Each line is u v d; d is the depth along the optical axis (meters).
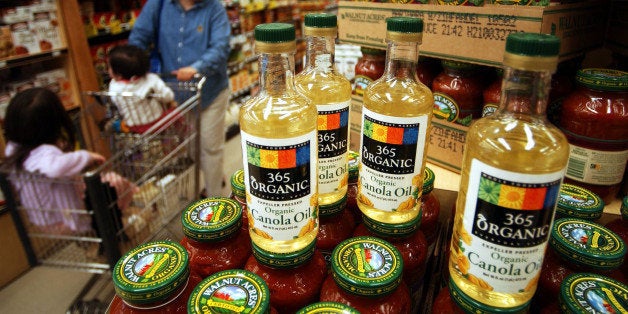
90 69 2.91
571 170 1.14
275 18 5.23
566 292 0.71
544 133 0.61
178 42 2.99
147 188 2.20
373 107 0.80
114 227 1.88
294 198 0.73
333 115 0.86
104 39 3.41
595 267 0.76
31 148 2.03
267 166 0.70
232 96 4.74
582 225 0.85
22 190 1.91
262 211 0.74
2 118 2.46
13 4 2.50
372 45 1.44
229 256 0.88
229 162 4.15
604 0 1.32
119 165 2.20
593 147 1.09
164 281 0.72
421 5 1.28
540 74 0.61
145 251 0.80
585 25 1.25
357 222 1.04
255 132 0.70
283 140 0.68
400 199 0.82
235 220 0.87
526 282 0.64
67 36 2.75
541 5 1.04
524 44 0.52
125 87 2.59
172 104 2.86
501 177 0.59
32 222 1.98
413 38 0.71
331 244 0.92
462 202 0.68
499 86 1.17
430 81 1.46
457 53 1.23
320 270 0.84
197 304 0.69
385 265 0.74
